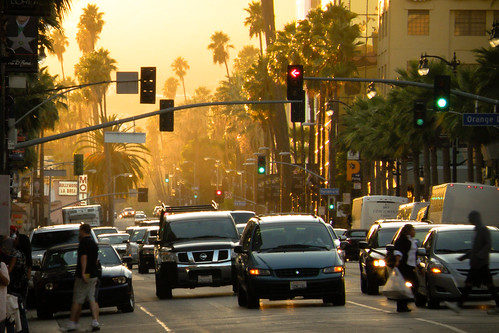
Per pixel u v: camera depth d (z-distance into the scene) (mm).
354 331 30703
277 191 193375
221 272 52125
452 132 102375
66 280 43906
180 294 57719
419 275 41094
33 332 37188
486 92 96750
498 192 78125
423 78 112250
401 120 118500
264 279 40250
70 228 57688
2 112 48781
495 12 165750
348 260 107125
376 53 189250
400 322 33594
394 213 111062
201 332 32312
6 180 37094
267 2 168750
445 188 79375
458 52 166250
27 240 37281
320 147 171500
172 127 71250
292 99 65438
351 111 161250
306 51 145625
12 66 54625
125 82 70312
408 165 172625
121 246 96250
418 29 167250
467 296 37125
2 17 45031
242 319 36719
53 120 127125
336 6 145875
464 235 41625
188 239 54125
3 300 27859
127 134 81562
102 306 42875
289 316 37062
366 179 164375
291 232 42844
